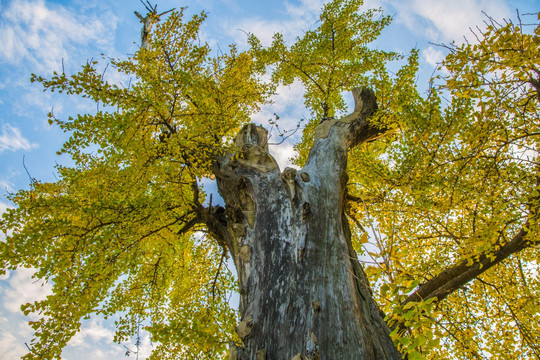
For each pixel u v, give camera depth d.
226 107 5.12
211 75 5.13
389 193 4.53
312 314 2.63
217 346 2.61
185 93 4.18
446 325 4.25
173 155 4.18
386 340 2.73
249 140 4.88
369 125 5.40
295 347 2.45
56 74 3.39
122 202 4.05
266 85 5.67
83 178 4.18
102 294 3.97
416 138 4.20
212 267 5.87
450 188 3.96
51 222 3.61
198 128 4.09
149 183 4.59
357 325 2.64
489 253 3.59
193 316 2.99
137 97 3.72
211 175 4.99
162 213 4.64
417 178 4.14
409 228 4.12
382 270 1.80
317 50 7.03
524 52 2.58
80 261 3.84
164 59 4.43
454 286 3.86
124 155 4.14
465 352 4.05
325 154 4.76
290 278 2.97
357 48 7.19
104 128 3.48
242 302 3.16
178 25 4.33
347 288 2.93
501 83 2.90
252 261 3.36
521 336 4.11
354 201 5.09
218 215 4.80
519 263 4.04
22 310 3.36
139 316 4.90
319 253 3.19
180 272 5.80
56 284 3.58
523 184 3.50
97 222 4.08
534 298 4.04
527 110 3.28
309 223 3.44
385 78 5.04
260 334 2.67
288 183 3.77
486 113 3.22
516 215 3.42
